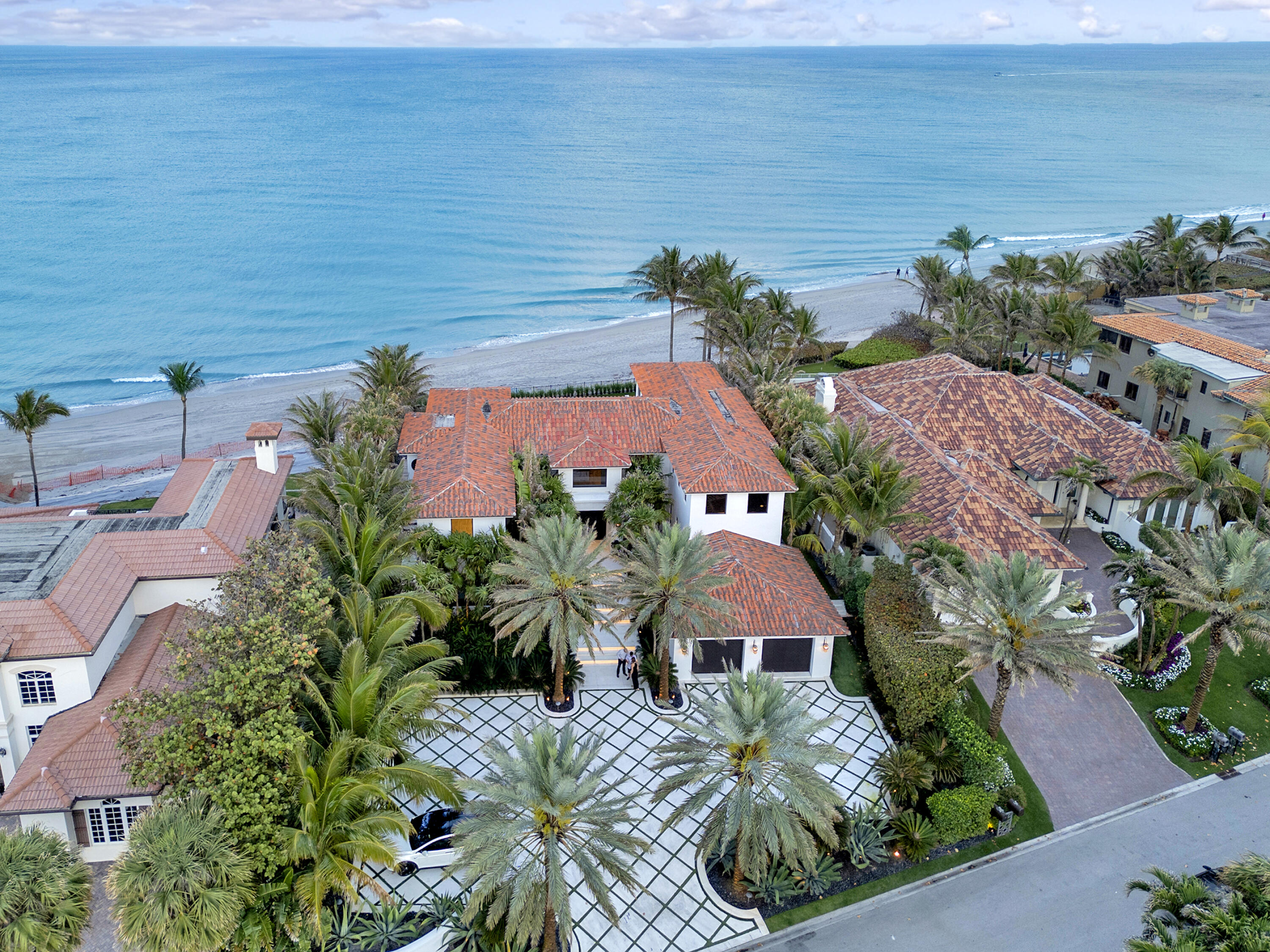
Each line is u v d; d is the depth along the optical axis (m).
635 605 35.72
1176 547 38.94
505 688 38.09
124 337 104.25
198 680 26.73
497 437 49.75
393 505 39.00
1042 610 32.34
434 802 31.38
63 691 31.73
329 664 29.97
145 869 22.86
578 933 27.94
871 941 27.88
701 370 61.00
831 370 83.00
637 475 48.88
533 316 113.31
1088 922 28.58
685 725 27.50
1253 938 20.58
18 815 28.38
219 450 71.25
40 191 179.12
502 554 41.22
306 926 25.30
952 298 81.94
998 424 55.75
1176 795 34.03
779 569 41.12
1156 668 40.06
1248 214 180.62
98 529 38.09
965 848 31.56
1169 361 60.78
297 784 26.00
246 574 30.33
